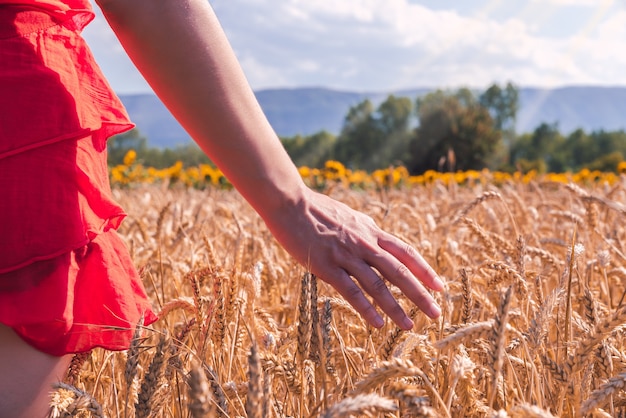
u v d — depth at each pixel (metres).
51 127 1.41
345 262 1.59
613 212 4.88
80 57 1.58
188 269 2.85
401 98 98.88
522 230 4.34
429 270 1.63
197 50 1.49
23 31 1.44
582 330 1.94
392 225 4.50
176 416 1.77
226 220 4.94
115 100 1.62
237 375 1.97
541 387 1.77
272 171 1.57
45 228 1.37
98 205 1.50
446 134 71.94
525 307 2.16
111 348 1.50
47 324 1.36
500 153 72.94
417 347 1.72
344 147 103.00
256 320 2.10
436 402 1.56
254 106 1.58
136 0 1.46
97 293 1.50
